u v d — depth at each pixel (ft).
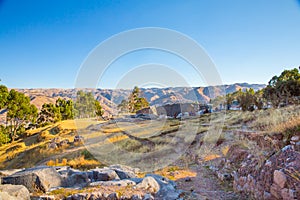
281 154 11.39
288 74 57.31
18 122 91.76
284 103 38.96
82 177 14.48
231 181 14.80
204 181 15.74
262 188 10.69
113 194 11.38
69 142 36.81
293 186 8.95
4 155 43.24
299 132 13.33
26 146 49.80
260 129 21.86
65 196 11.51
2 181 12.82
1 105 79.36
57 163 24.66
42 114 107.55
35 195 11.86
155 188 12.87
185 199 12.04
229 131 27.81
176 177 17.20
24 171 14.19
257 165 12.62
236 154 17.65
